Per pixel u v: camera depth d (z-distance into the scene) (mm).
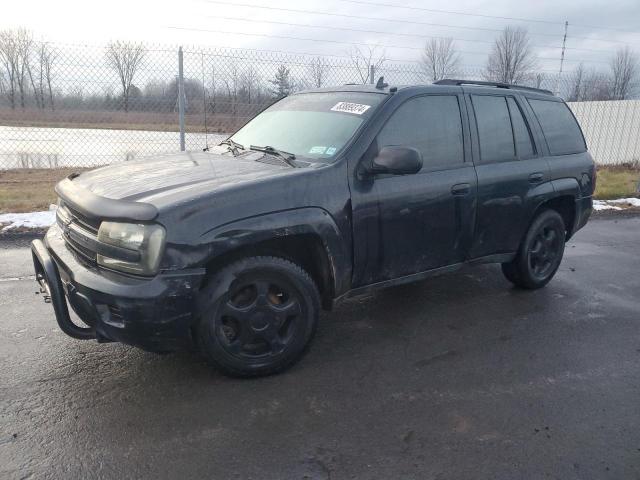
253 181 3410
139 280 3061
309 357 3938
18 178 10539
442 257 4477
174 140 10164
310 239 3643
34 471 2650
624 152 17062
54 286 3369
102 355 3838
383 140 4023
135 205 3098
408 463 2793
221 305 3340
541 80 15422
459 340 4312
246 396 3377
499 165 4793
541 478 2707
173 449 2848
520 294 5434
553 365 3938
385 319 4695
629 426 3193
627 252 7328
